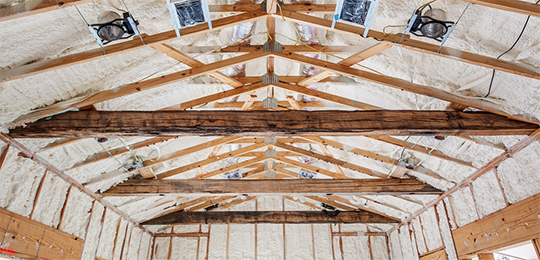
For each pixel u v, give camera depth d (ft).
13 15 6.66
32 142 10.94
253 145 17.11
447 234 16.37
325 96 12.21
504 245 12.13
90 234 15.71
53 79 9.15
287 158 18.37
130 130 9.66
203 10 7.89
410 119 10.05
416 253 20.01
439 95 10.12
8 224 10.40
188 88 12.82
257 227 24.73
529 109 9.53
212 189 16.42
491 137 11.44
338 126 9.98
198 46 10.68
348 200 22.71
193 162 17.42
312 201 24.75
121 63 10.07
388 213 22.34
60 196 13.21
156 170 16.47
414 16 7.72
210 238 24.36
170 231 24.50
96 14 8.52
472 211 14.23
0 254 10.12
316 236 24.54
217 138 15.35
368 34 8.58
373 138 13.61
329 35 11.62
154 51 10.34
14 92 8.79
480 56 8.43
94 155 13.07
